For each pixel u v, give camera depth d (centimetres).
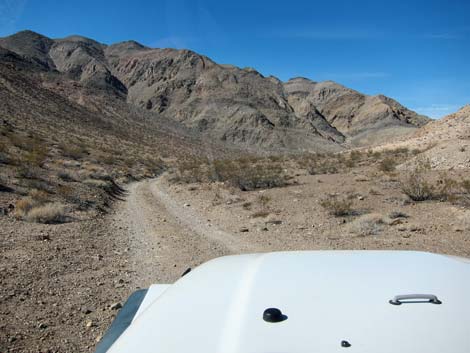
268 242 1191
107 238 1245
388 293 254
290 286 268
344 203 1559
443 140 3597
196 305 260
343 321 225
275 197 1939
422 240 1138
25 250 1006
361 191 1942
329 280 275
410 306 237
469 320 224
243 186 2319
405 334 212
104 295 775
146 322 253
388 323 222
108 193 2252
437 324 220
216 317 242
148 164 4944
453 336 211
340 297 250
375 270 291
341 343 207
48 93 10312
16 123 5422
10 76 9512
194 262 1007
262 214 1555
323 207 1641
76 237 1202
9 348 560
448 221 1324
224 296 266
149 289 375
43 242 1098
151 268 958
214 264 337
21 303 705
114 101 15562
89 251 1064
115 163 4062
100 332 625
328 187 2127
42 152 3047
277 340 212
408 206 1590
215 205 1858
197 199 2083
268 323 227
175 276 899
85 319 669
